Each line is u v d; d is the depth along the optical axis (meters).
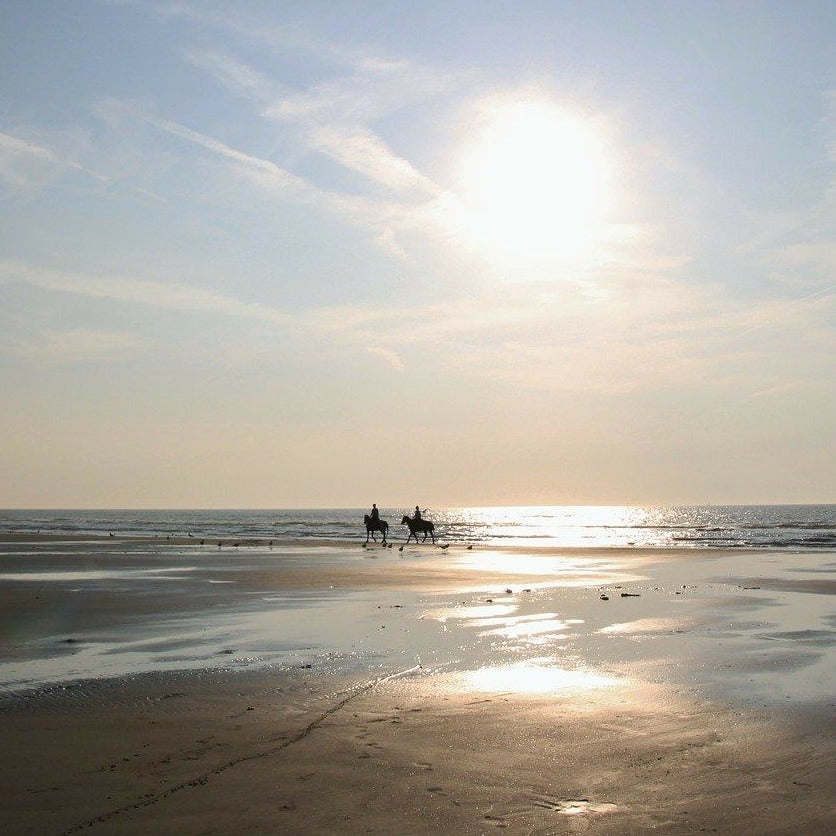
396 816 7.62
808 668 14.08
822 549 51.53
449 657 14.96
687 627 18.64
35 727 10.48
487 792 8.22
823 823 7.47
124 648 15.95
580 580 30.19
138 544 57.59
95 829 7.32
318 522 133.25
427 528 60.22
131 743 9.78
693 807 7.86
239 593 25.42
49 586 27.55
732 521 140.00
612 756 9.31
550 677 13.33
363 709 11.30
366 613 20.94
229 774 8.70
